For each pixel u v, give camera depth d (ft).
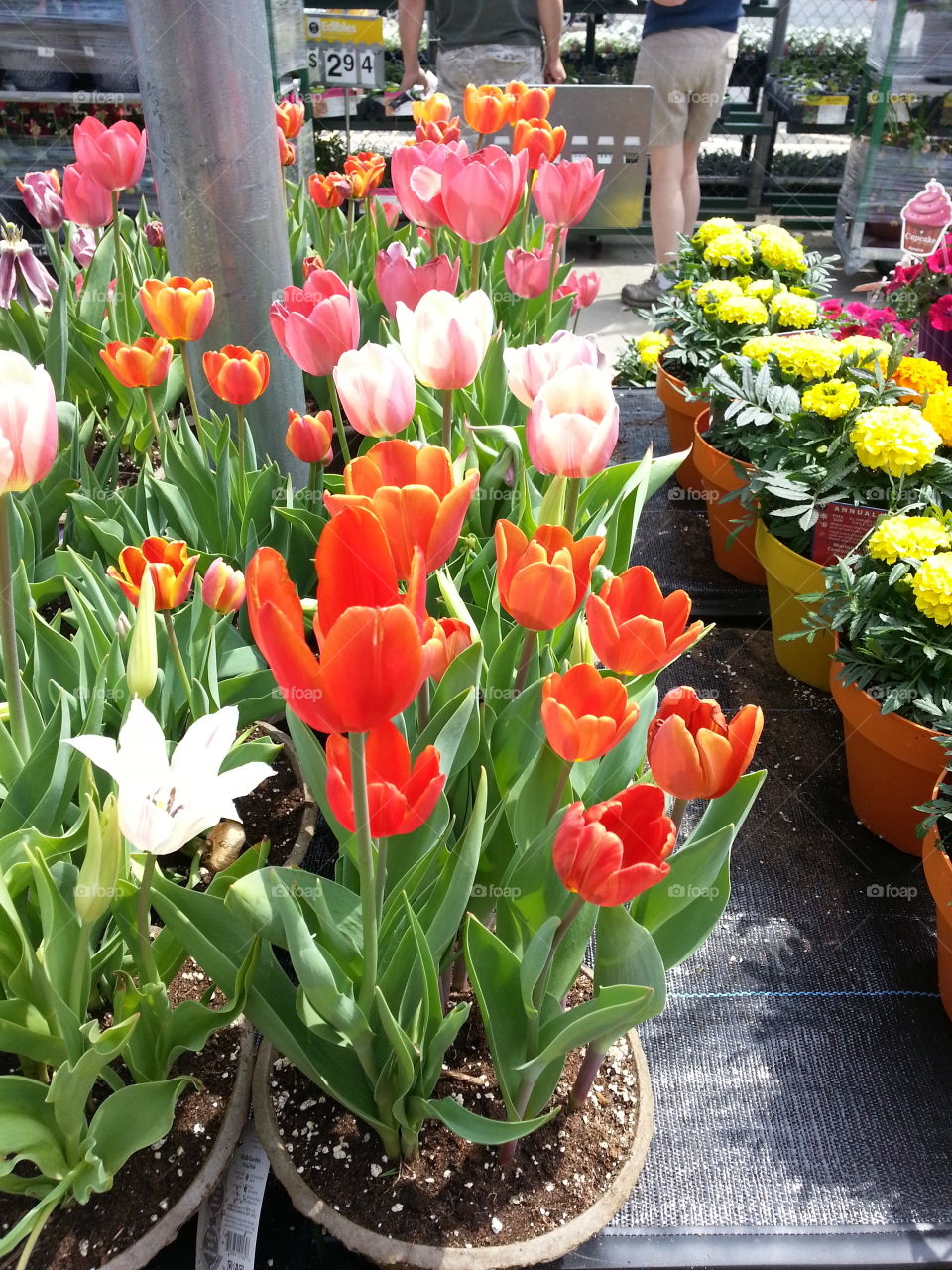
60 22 17.81
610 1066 4.94
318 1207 4.32
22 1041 3.93
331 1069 4.15
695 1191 5.28
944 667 6.80
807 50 25.82
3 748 4.51
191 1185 4.36
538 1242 4.22
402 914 4.07
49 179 9.35
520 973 3.91
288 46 14.78
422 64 24.26
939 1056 6.12
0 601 4.21
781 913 7.02
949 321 9.80
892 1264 4.98
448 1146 4.56
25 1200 4.37
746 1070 5.98
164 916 3.85
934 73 20.49
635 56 26.76
